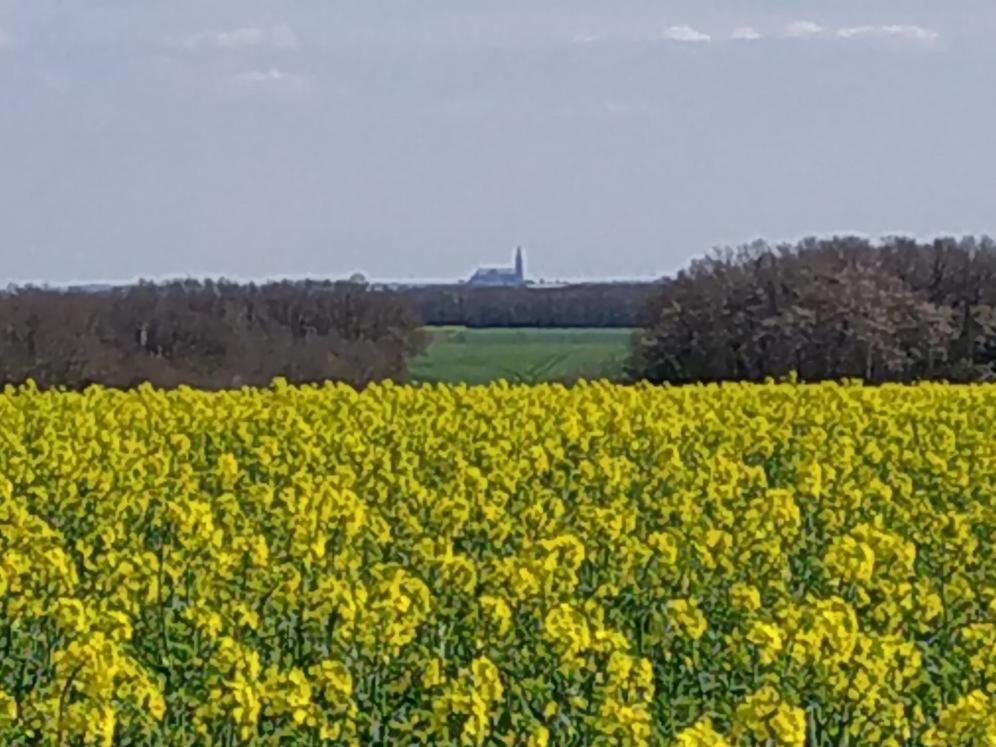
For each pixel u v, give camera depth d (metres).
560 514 14.67
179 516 12.84
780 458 20.50
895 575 12.16
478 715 9.17
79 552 14.33
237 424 22.03
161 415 22.97
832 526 15.38
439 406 24.22
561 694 10.12
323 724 9.26
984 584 13.38
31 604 11.21
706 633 11.34
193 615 10.81
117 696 9.34
